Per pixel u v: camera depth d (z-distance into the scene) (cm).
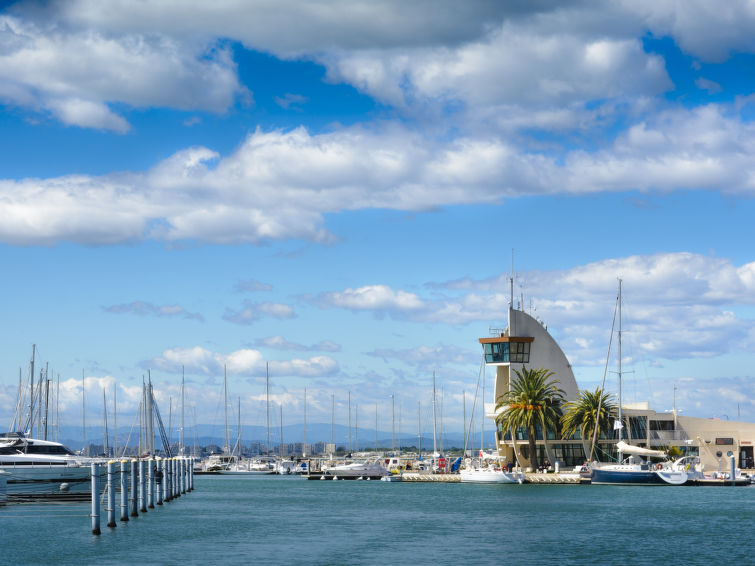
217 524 7356
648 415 16138
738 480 13500
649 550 6069
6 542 6019
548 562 5519
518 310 16800
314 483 17075
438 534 6919
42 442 8519
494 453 19675
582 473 14238
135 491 7462
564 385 16862
